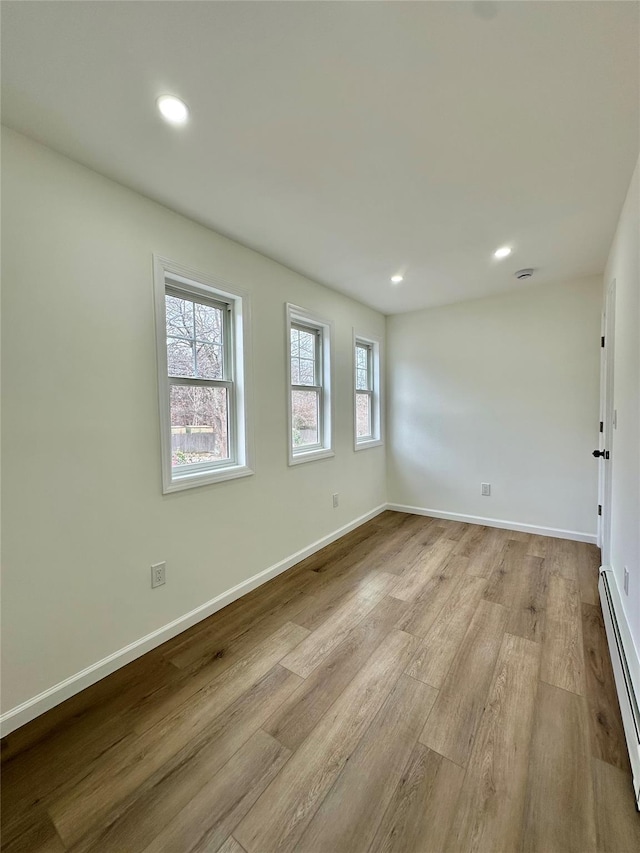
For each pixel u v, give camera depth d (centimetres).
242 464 249
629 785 121
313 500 318
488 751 134
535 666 176
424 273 301
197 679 172
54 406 155
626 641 166
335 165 167
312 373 335
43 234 151
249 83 123
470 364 382
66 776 127
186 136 147
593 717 147
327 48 111
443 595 244
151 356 192
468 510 392
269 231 227
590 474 330
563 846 104
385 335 435
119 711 154
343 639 200
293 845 107
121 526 180
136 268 185
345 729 145
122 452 180
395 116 138
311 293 314
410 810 115
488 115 139
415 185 182
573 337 329
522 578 265
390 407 438
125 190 180
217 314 243
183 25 104
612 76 121
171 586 204
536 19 104
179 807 117
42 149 150
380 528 379
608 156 162
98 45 109
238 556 245
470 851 104
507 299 358
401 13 102
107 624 175
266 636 204
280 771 128
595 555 302
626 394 193
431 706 155
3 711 143
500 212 208
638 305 163
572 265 290
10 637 145
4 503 142
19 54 111
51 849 106
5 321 141
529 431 355
